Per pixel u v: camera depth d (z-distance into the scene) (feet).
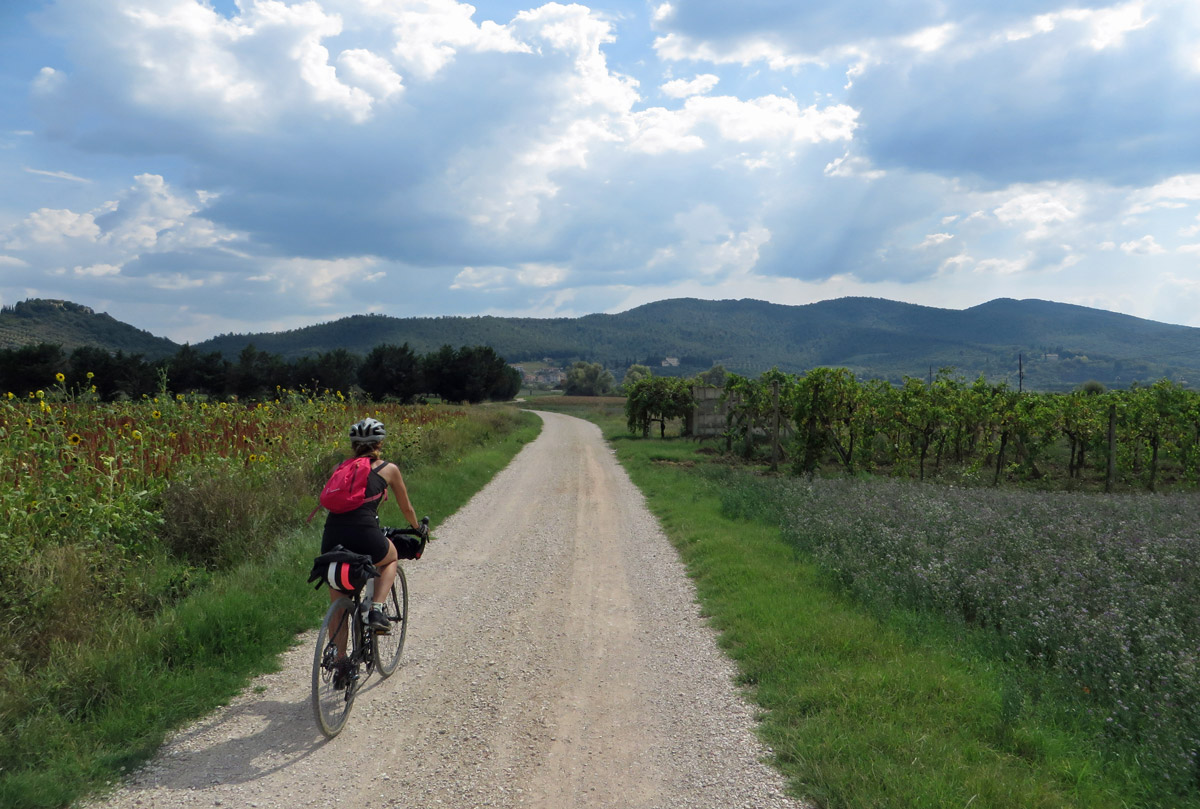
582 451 81.00
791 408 62.08
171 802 11.30
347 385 290.56
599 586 25.32
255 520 27.45
